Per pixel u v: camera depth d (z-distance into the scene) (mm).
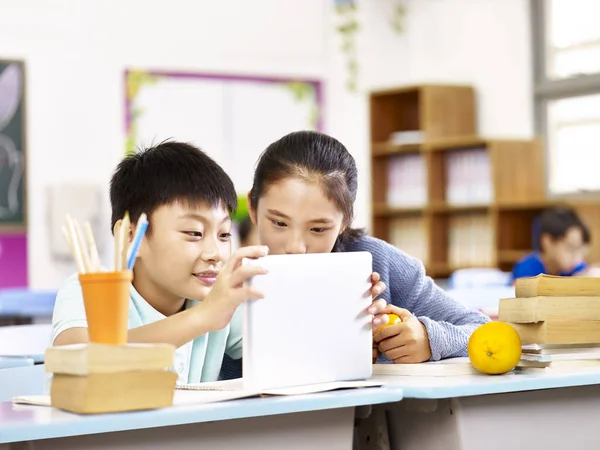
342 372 1672
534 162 6750
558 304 1840
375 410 1816
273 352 1590
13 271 6555
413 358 1858
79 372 1361
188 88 7074
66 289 1778
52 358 1427
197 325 1575
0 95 6551
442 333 1892
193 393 1546
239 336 2016
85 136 6754
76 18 6742
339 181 1917
